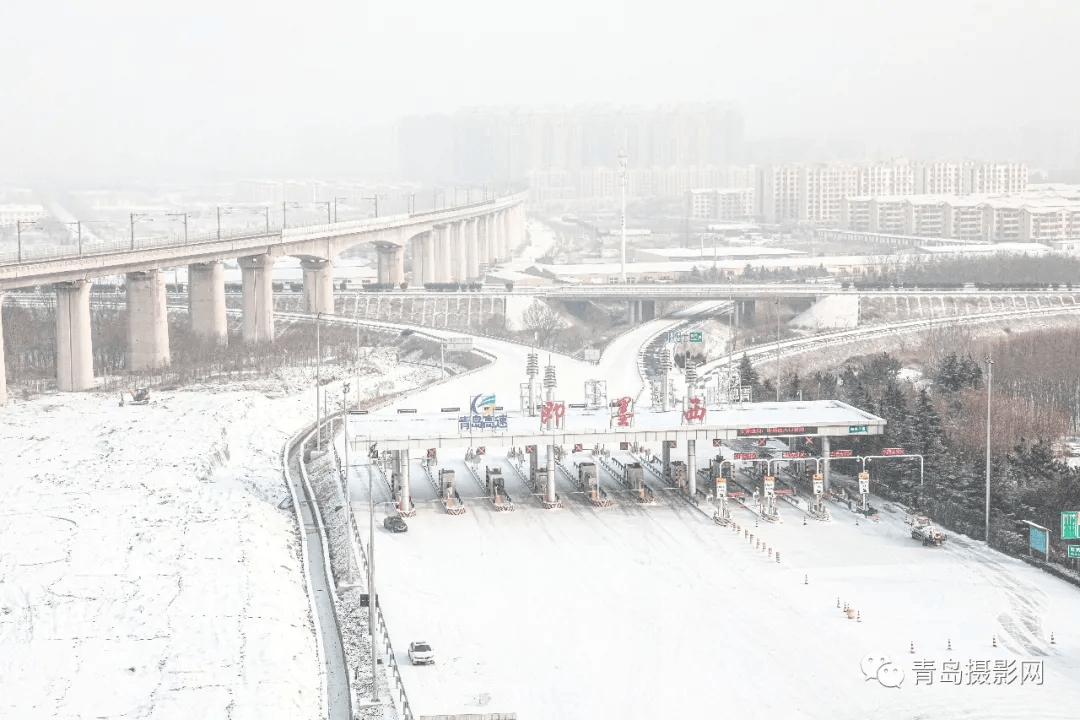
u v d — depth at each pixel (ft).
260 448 646.33
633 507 543.39
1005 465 560.20
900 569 458.91
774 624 406.41
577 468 606.14
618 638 396.57
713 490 565.94
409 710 340.18
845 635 396.78
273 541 485.56
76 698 344.69
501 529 511.81
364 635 399.44
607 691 358.23
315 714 341.62
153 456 610.24
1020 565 463.01
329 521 525.34
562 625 407.64
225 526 494.59
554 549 484.74
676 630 402.52
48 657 372.38
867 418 558.56
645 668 374.22
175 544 472.85
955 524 509.76
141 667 364.58
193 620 398.21
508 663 378.12
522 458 632.38
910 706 347.36
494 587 442.50
